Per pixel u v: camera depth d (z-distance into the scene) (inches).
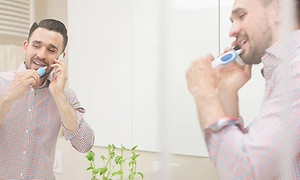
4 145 26.4
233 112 24.3
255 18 24.8
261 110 24.1
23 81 26.2
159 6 23.3
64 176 29.4
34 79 26.4
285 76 23.6
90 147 31.1
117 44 35.6
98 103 32.6
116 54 35.6
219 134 22.5
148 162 37.6
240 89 25.0
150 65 39.2
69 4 30.3
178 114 23.0
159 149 23.0
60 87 27.9
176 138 22.9
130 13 37.0
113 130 35.1
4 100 25.9
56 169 28.8
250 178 22.1
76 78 30.5
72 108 29.1
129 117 36.9
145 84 38.4
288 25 24.2
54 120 28.0
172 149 22.9
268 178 22.4
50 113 27.8
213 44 24.7
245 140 22.3
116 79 34.8
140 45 37.8
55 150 28.6
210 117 22.5
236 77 24.1
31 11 28.5
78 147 30.3
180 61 23.4
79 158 30.6
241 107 25.1
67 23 30.0
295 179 23.1
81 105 31.0
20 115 26.7
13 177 26.6
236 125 23.0
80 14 30.9
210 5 24.8
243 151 22.1
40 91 27.5
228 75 23.9
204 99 22.9
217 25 24.9
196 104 23.0
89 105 31.5
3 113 26.0
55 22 27.8
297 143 23.1
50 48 27.4
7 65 26.5
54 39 27.4
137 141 37.4
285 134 22.6
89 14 31.6
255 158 22.0
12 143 26.6
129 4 36.7
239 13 25.1
